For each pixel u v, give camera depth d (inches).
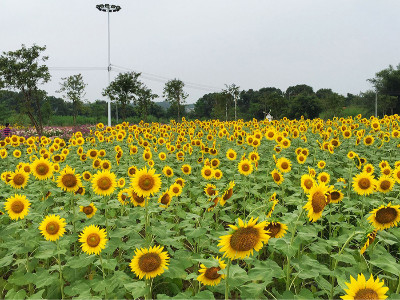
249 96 4894.2
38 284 165.6
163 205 233.1
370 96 3068.4
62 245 183.8
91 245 164.6
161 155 417.4
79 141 576.7
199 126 992.9
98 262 169.5
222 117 2640.3
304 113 3189.0
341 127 658.2
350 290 107.9
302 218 193.3
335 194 221.8
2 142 544.4
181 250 195.0
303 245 218.2
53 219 179.6
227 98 2623.0
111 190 222.7
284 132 544.7
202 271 152.6
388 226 161.5
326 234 259.1
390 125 800.3
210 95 4596.5
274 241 151.8
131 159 488.1
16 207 199.9
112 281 160.7
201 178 384.8
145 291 144.2
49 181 343.6
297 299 140.1
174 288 179.5
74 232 216.8
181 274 164.7
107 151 589.6
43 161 251.9
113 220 221.9
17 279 176.6
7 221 270.7
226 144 624.7
